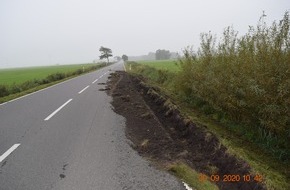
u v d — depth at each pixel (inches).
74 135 277.3
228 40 317.7
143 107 419.8
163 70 831.7
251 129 267.1
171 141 258.7
